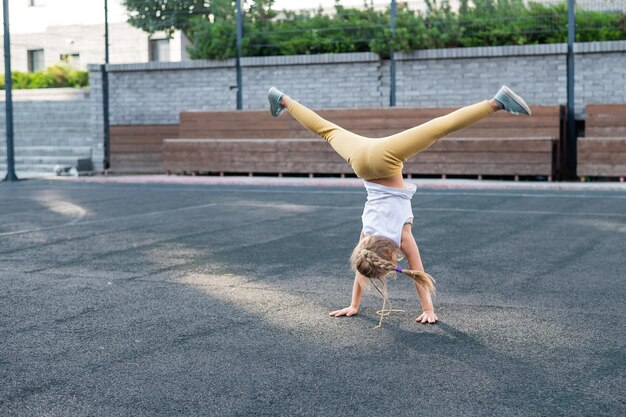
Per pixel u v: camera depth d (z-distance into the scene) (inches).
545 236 377.7
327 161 778.2
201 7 903.7
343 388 160.1
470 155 727.7
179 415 146.2
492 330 205.9
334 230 408.8
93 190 684.1
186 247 356.8
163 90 903.1
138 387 162.6
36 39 1240.2
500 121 733.3
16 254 341.1
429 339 197.5
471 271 290.5
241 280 278.7
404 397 154.2
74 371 174.1
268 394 157.0
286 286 267.4
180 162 837.8
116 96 920.9
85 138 976.9
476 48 778.2
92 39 1195.9
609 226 410.0
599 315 221.8
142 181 779.4
